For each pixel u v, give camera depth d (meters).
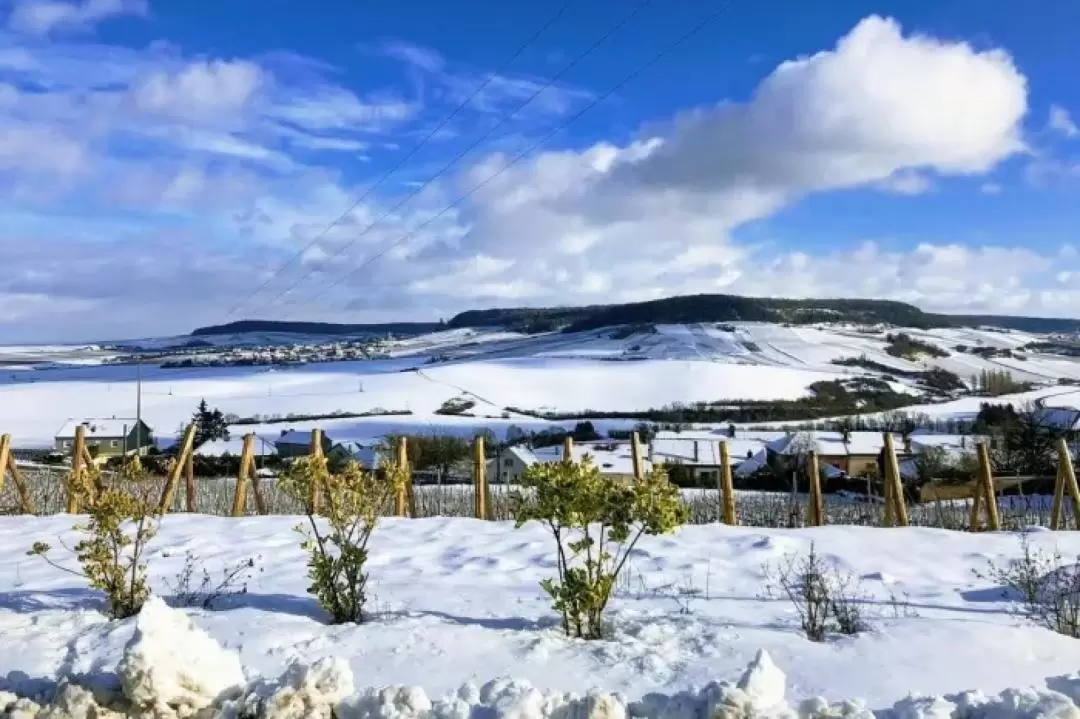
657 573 8.15
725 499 11.54
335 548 9.36
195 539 9.87
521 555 9.11
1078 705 3.63
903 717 3.49
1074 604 6.38
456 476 37.09
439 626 5.82
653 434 59.53
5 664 5.27
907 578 8.16
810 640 5.61
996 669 5.01
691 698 3.68
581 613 6.00
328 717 3.81
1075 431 35.97
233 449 59.00
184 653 4.04
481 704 3.73
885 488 11.59
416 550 9.41
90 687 4.13
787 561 8.52
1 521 11.43
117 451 60.59
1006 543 9.73
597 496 5.86
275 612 6.34
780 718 3.43
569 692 4.35
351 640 5.54
